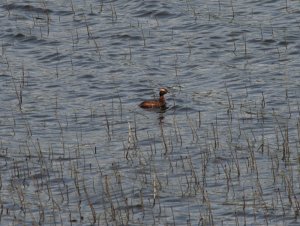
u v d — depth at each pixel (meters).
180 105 48.56
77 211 35.88
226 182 37.94
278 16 63.38
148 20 64.06
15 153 42.34
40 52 59.09
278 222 34.19
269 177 38.16
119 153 41.84
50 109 48.97
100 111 48.34
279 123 44.84
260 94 49.78
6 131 45.69
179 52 57.94
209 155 40.97
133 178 38.72
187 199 36.50
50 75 54.88
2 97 51.12
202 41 59.59
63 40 61.03
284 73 52.97
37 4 67.88
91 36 61.44
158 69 55.12
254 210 35.25
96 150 42.44
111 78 53.88
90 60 57.03
